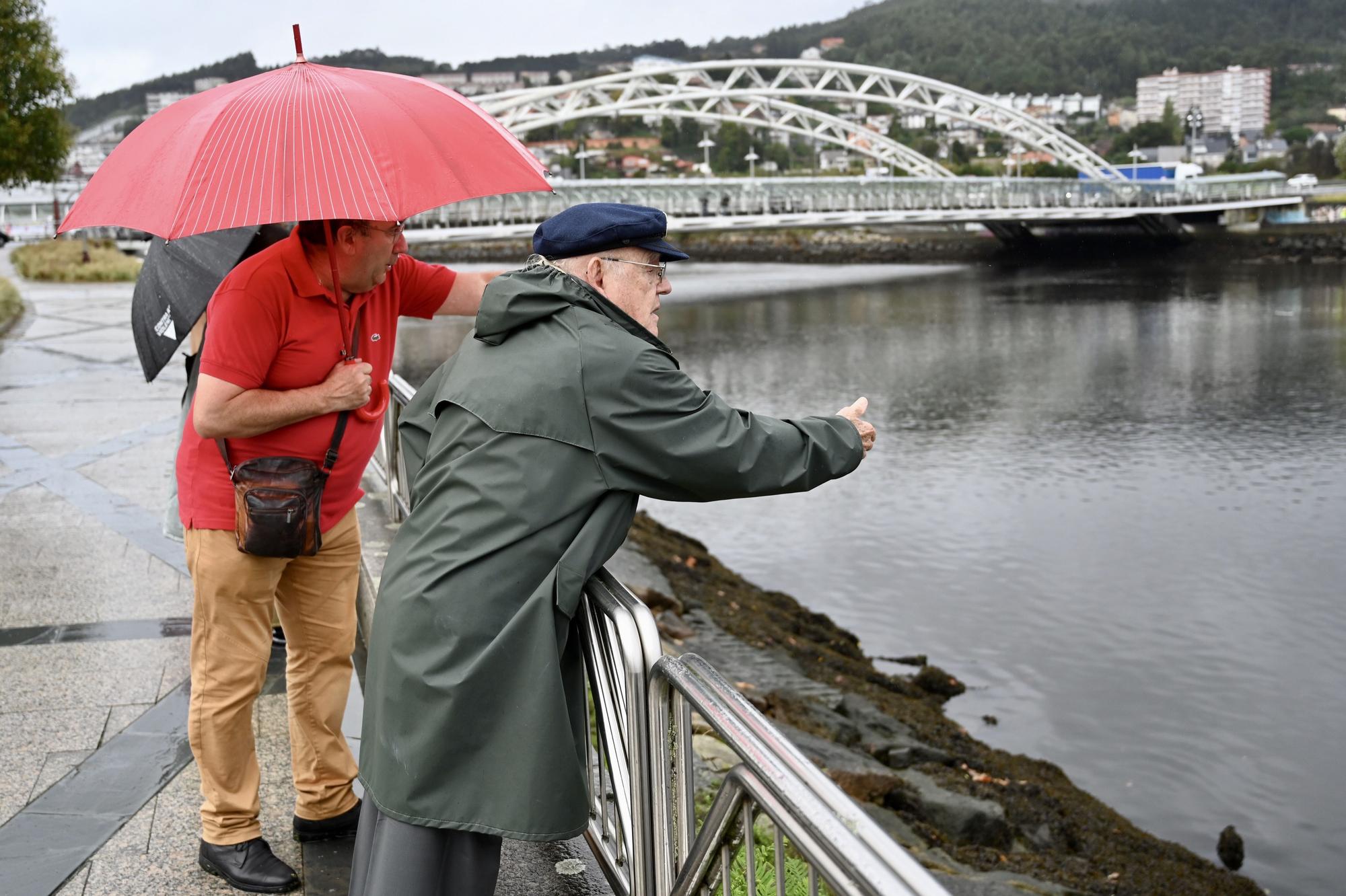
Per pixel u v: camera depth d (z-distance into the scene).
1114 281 92.25
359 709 4.16
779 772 1.68
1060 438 35.56
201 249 3.52
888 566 22.28
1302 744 13.81
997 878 6.41
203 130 2.43
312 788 3.21
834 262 131.88
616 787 2.44
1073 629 18.66
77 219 2.54
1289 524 25.88
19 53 30.16
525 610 2.09
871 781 7.52
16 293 24.86
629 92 106.81
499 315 2.21
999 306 74.69
